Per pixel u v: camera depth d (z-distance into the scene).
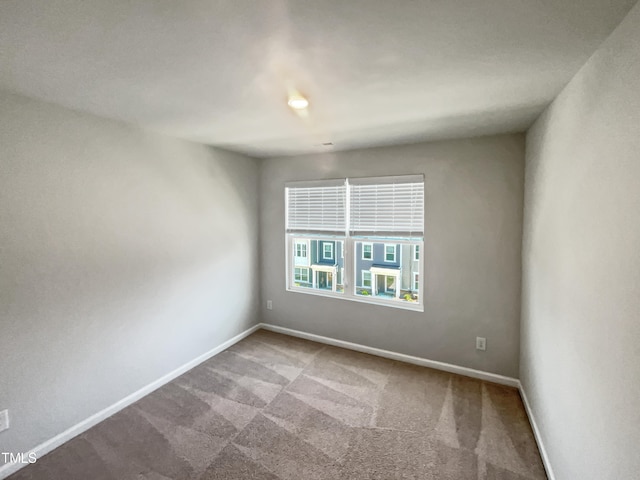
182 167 2.88
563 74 1.53
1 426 1.78
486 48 1.31
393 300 3.24
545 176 1.98
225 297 3.45
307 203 3.64
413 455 1.95
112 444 2.04
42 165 1.92
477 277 2.80
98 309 2.25
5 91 1.75
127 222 2.42
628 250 1.04
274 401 2.50
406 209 3.07
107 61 1.41
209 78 1.59
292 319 3.84
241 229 3.65
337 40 1.24
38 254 1.92
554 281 1.78
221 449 2.00
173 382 2.78
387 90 1.75
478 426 2.21
